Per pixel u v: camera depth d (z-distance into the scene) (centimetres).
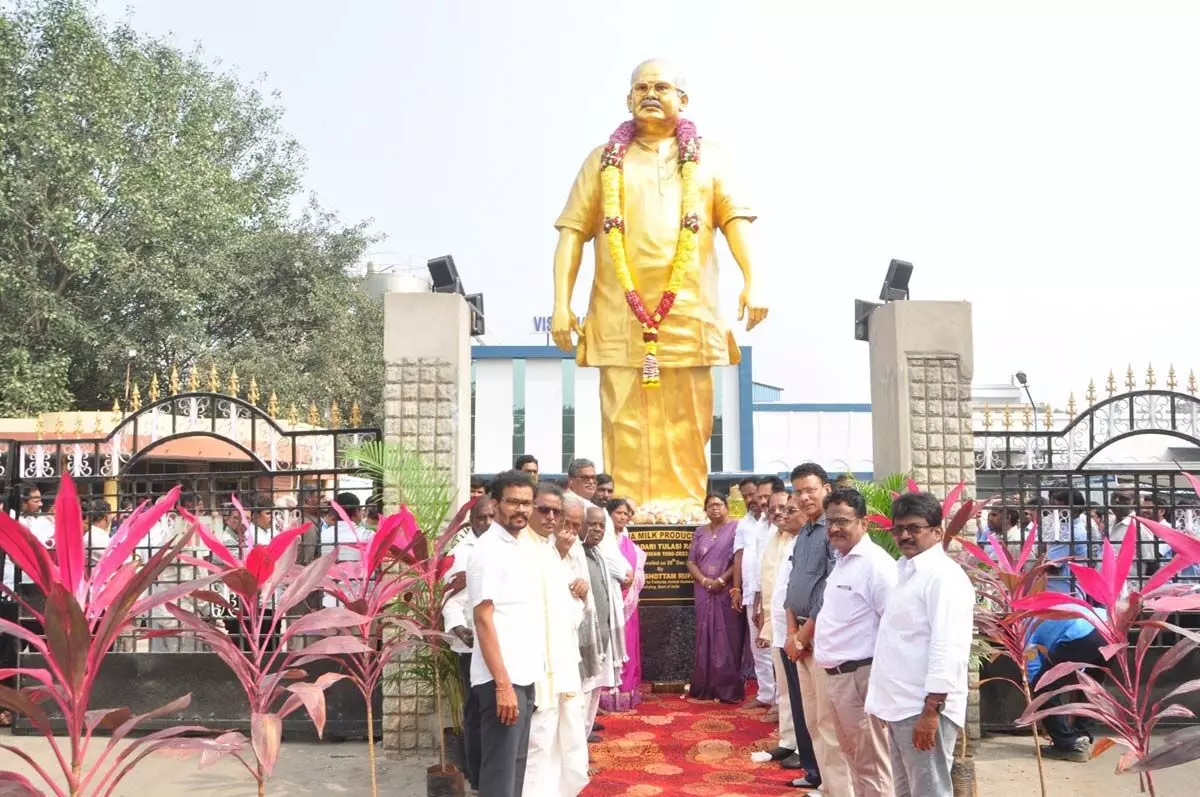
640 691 929
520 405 2967
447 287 805
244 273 2202
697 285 1062
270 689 456
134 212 1902
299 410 2025
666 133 1099
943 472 779
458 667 639
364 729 763
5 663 841
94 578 378
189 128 2172
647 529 981
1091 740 734
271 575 474
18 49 1770
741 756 696
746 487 844
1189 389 816
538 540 532
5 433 1326
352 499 861
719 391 2922
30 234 1875
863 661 493
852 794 542
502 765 462
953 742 436
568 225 1090
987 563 577
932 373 786
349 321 2275
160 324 1991
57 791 347
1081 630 703
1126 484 925
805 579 568
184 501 820
